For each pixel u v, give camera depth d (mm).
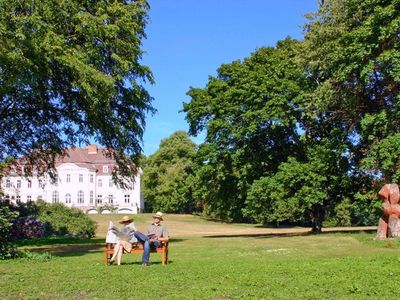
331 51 28234
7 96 22812
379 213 28078
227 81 38500
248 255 17266
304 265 12641
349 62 26484
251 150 36656
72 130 26438
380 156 25484
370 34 24859
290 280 10492
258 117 33875
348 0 27188
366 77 25031
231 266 12859
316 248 20062
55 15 19734
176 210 94500
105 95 20594
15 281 11180
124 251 14797
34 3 18922
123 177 27547
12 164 28375
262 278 10758
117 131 23469
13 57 17172
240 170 36781
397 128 26359
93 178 109625
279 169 34125
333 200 36188
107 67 22516
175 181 90375
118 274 11945
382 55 24281
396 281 10102
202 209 90062
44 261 15578
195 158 39438
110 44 22031
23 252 16875
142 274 11867
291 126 34469
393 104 27078
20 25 18250
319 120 34688
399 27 24062
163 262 14281
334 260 13812
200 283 10477
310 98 31438
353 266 12203
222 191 39938
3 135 26844
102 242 29828
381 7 24719
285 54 36969
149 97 25203
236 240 28719
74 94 23078
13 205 35688
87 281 11055
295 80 33844
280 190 32562
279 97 33000
